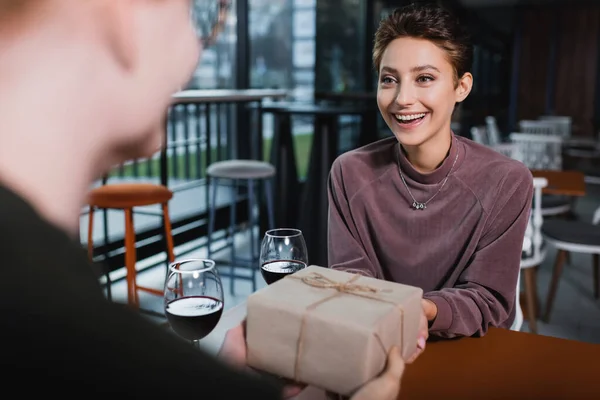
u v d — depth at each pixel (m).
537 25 10.12
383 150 1.37
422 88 1.17
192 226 4.52
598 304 3.52
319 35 5.57
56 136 0.28
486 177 1.25
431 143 1.25
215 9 0.37
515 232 1.23
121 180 5.50
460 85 1.23
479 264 1.21
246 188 5.23
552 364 0.96
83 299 0.26
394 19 1.18
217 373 0.28
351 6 5.89
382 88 1.22
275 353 0.70
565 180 3.59
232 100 4.03
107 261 3.62
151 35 0.31
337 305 0.69
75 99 0.28
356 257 1.34
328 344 0.66
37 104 0.27
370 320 0.65
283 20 5.69
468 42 1.20
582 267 4.24
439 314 1.05
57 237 0.27
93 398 0.25
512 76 10.30
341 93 5.28
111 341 0.26
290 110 3.83
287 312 0.68
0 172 0.27
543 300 3.57
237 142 5.55
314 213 3.78
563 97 10.14
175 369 0.27
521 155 4.98
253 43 5.55
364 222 1.37
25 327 0.24
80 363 0.25
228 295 3.54
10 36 0.27
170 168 6.41
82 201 0.30
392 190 1.33
